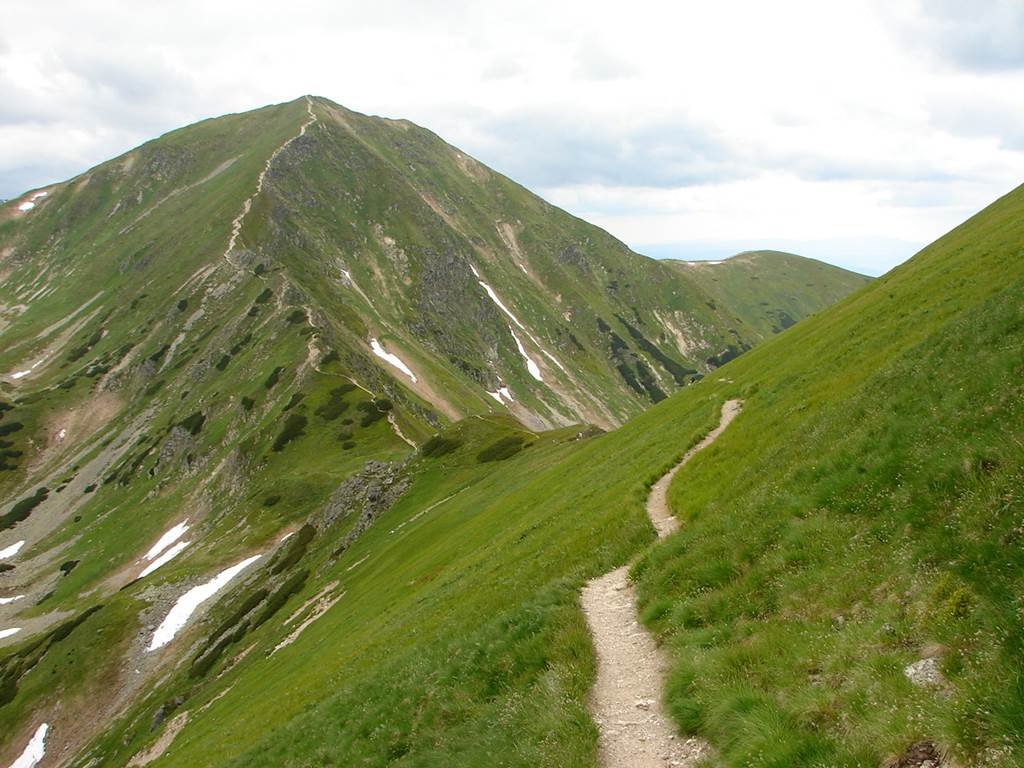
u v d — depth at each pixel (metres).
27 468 192.50
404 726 17.77
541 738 12.80
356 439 136.00
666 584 17.61
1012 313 18.33
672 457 33.31
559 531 33.16
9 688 89.81
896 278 53.66
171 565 113.81
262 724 35.72
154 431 180.62
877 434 17.22
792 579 14.16
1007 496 10.66
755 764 9.39
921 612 10.24
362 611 49.91
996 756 7.16
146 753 59.66
